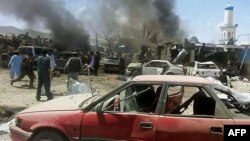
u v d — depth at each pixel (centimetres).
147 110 512
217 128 474
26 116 542
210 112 503
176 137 481
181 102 559
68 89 1154
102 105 512
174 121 485
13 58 1795
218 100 490
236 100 517
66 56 2948
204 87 502
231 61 3288
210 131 475
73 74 1323
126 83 522
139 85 524
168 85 509
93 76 2656
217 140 474
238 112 503
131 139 494
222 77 1702
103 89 1775
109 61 3155
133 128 494
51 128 524
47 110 543
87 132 508
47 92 1247
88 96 636
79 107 534
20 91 1535
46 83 1240
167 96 512
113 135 500
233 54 3450
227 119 479
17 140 547
